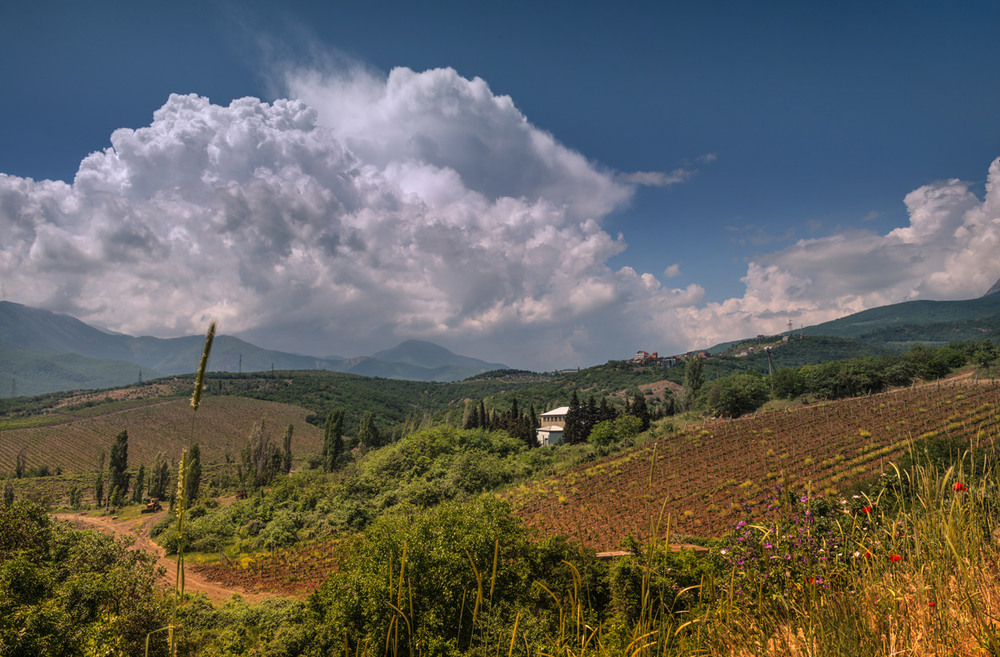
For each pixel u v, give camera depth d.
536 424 118.44
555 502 52.72
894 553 3.75
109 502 86.56
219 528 61.38
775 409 84.69
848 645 2.95
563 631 3.76
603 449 73.06
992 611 2.96
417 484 70.38
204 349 2.17
